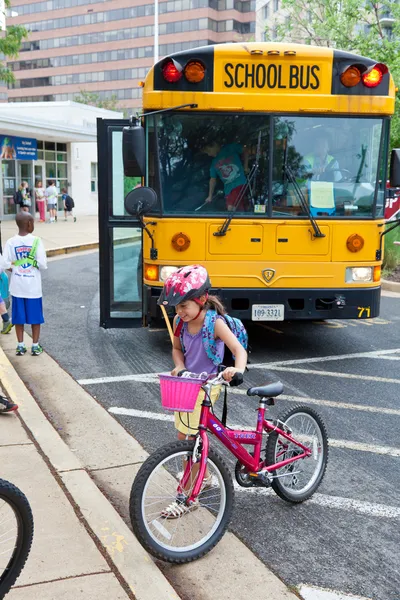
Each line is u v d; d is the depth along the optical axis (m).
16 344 8.17
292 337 8.86
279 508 4.19
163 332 9.03
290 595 3.27
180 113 7.00
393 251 14.24
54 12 138.00
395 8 17.48
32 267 7.37
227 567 3.50
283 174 7.10
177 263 7.09
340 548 3.73
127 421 5.61
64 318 9.86
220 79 6.92
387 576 3.47
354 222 7.18
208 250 7.09
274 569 3.51
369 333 9.16
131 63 131.50
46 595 3.09
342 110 7.05
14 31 22.14
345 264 7.21
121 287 7.86
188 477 3.61
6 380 6.41
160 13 126.00
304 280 7.18
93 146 33.81
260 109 6.98
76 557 3.41
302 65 6.96
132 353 7.87
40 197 27.59
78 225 26.28
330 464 4.83
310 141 7.10
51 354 7.77
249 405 6.08
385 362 7.60
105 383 6.66
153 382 6.71
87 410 5.84
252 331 9.20
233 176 7.09
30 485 4.18
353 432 5.44
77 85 138.25
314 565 3.56
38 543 3.53
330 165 7.15
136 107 132.62
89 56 135.62
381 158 7.21
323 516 4.10
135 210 6.67
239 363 3.47
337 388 6.59
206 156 7.06
